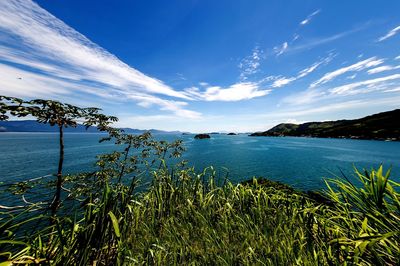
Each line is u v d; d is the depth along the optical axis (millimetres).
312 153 62500
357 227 2410
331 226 2678
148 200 3664
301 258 2188
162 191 3896
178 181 4480
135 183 3504
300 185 27078
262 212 3178
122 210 3084
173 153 6863
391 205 2062
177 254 2584
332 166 40688
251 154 58531
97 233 2504
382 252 1945
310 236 2525
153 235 2898
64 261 2145
